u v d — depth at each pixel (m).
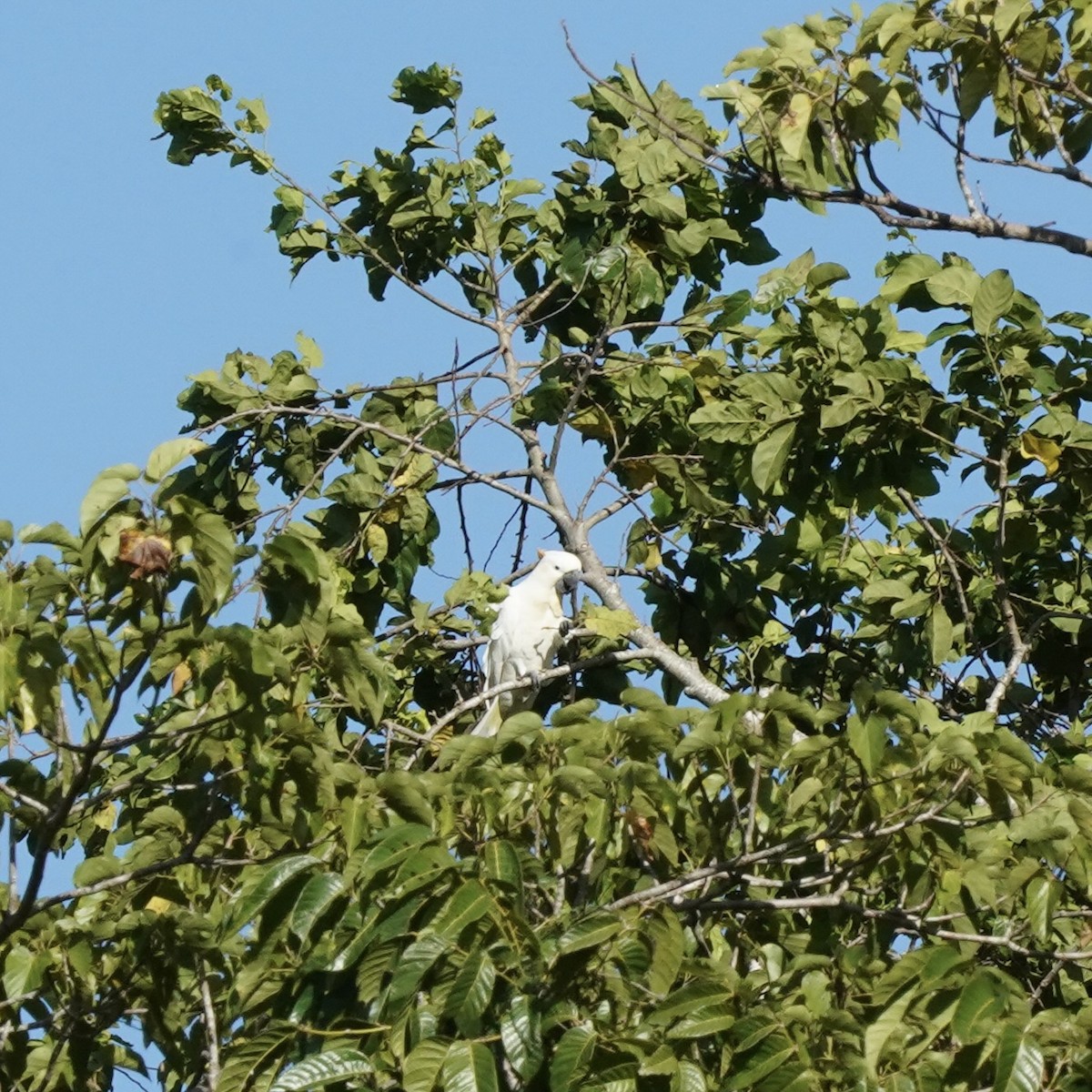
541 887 16.92
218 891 18.45
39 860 16.64
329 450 28.73
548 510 27.88
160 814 18.08
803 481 24.00
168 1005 18.34
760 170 21.02
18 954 17.70
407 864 15.30
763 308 26.77
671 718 17.06
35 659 16.14
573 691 26.64
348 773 17.03
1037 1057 14.14
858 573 27.78
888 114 20.83
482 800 16.67
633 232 29.31
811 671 27.39
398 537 27.39
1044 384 23.50
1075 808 16.59
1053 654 27.47
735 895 19.06
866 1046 14.80
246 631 16.44
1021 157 21.59
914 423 23.33
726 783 17.77
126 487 15.30
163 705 20.48
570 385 28.36
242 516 28.33
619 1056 14.94
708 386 27.67
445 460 27.00
